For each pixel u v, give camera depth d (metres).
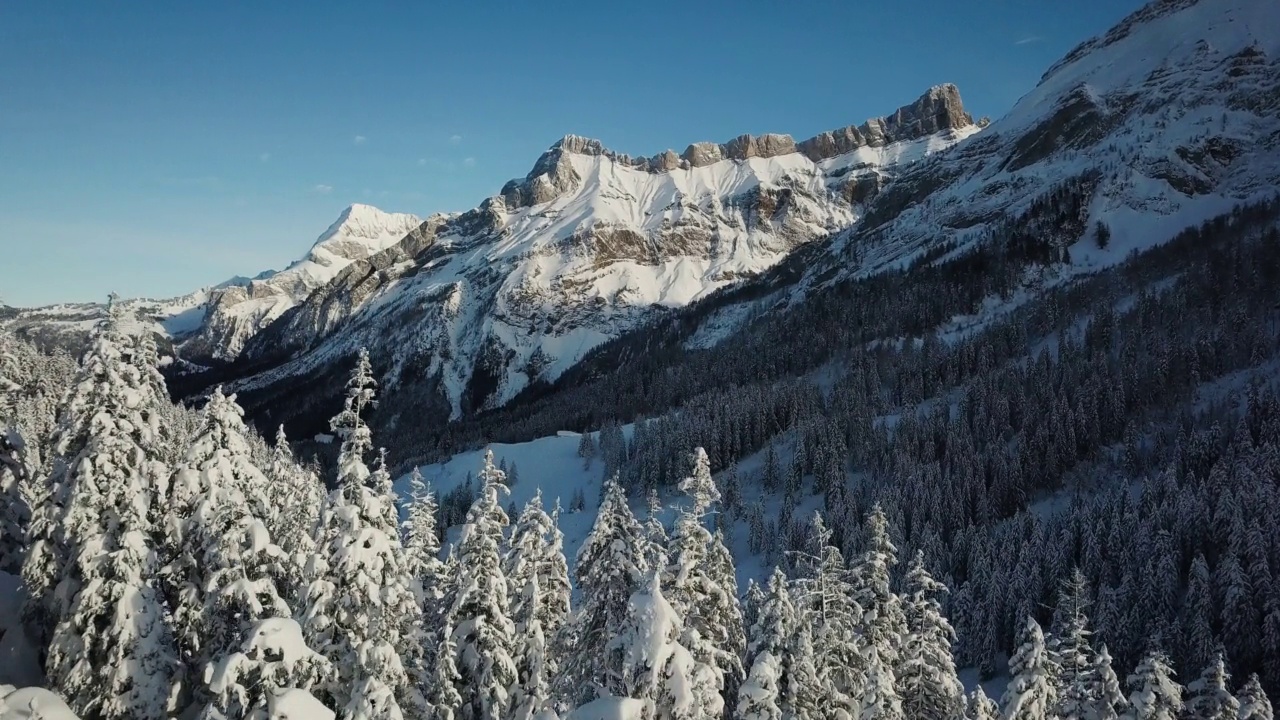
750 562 109.25
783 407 161.00
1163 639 67.75
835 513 108.12
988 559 86.75
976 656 77.56
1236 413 116.81
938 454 131.88
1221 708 41.38
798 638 25.44
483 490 27.78
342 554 21.09
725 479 132.75
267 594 21.81
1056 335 172.12
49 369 86.88
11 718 20.89
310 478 40.78
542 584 28.94
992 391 138.25
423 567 34.00
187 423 76.50
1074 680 37.22
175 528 24.64
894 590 87.00
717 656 23.62
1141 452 115.62
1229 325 139.88
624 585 23.28
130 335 25.58
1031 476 115.00
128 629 22.31
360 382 22.39
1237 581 67.00
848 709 27.84
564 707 23.89
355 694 19.75
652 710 17.84
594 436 197.12
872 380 165.50
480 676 25.36
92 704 22.52
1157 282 181.12
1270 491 82.25
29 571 25.06
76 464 23.78
